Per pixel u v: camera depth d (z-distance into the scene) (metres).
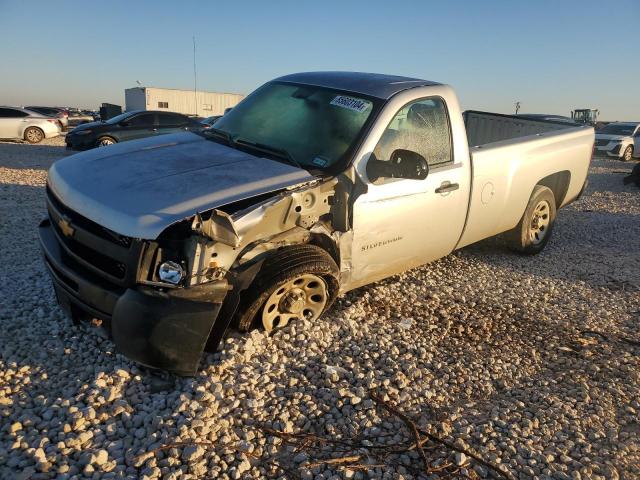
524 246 6.37
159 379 3.18
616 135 22.59
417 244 4.64
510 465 2.84
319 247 3.91
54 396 3.02
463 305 4.93
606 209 10.34
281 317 3.88
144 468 2.53
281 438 2.86
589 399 3.50
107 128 16.22
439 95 4.78
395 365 3.64
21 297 4.19
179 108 37.22
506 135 7.92
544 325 4.64
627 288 5.70
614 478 2.79
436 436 2.99
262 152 4.06
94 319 3.46
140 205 3.11
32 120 21.19
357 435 2.96
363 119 4.20
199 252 3.07
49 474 2.47
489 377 3.72
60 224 3.48
